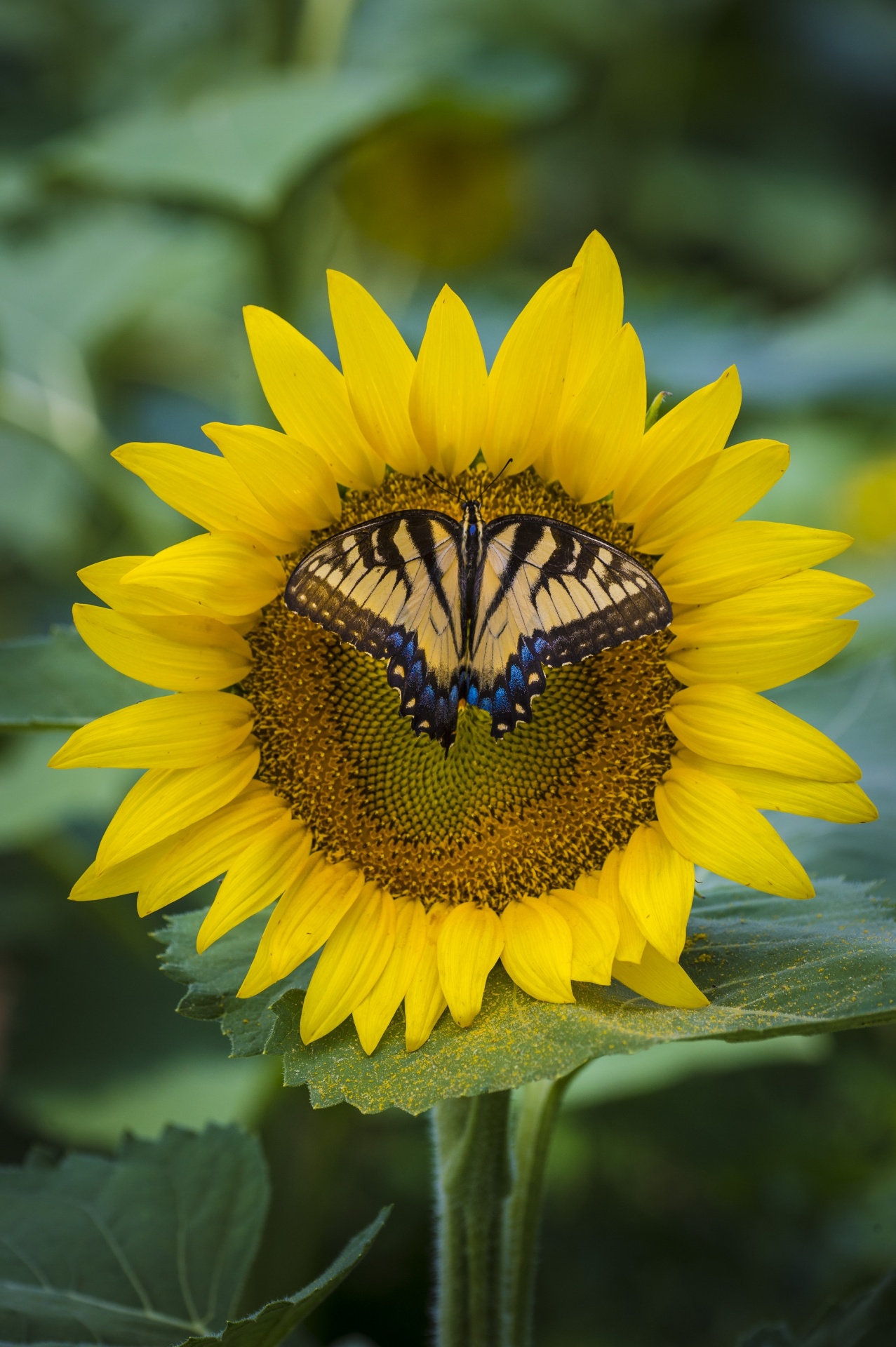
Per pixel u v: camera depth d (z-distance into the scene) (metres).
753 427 2.73
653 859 2.00
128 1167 2.06
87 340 2.69
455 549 2.01
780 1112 2.34
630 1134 2.33
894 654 2.14
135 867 2.01
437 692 2.00
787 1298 2.29
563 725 2.02
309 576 1.99
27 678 2.05
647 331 2.64
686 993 1.96
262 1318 1.94
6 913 2.51
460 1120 2.01
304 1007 1.98
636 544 2.02
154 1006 2.32
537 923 1.99
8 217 2.72
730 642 2.01
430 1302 2.32
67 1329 2.02
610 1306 2.30
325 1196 2.29
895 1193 2.27
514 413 2.01
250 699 2.02
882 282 2.69
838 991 1.94
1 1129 2.33
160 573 2.00
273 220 2.31
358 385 2.01
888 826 2.09
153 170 2.27
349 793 2.02
